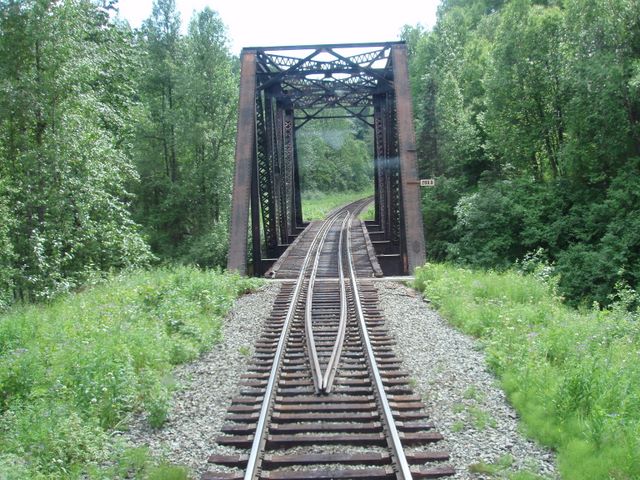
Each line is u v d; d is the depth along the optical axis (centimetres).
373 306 1372
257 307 1409
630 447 573
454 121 3881
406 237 1902
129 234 2056
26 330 1077
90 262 1825
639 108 2439
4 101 1638
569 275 2297
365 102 3497
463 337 1091
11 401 792
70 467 611
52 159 1708
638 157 2416
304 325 1198
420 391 805
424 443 638
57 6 1688
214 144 4238
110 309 1177
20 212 1759
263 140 2484
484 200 2908
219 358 1009
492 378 851
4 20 1616
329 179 9225
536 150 3178
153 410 729
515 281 1463
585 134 2591
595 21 2523
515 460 594
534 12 3059
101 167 1925
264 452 619
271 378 835
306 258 2209
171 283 1472
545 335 974
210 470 587
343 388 816
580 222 2561
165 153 4469
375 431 673
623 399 690
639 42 2409
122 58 2559
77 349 899
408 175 1959
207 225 4172
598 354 814
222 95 4156
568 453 591
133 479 590
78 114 1847
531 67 3012
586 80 2469
